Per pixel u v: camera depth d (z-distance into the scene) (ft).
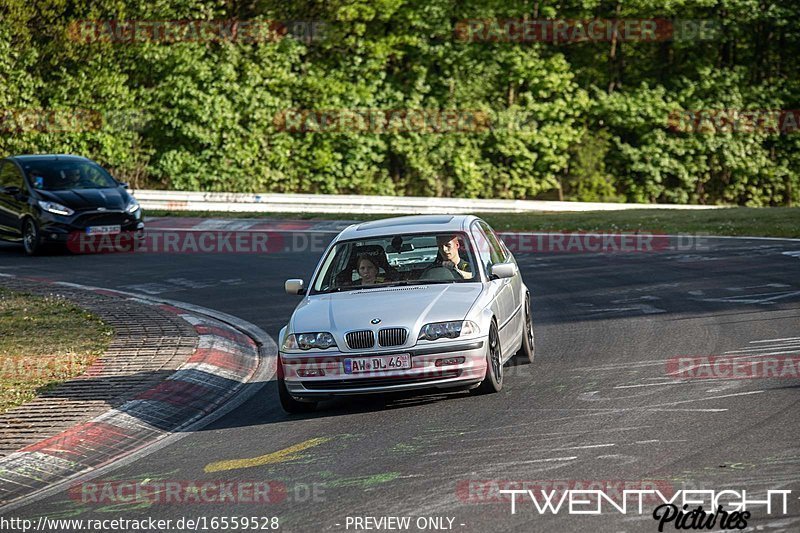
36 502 63.05
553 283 150.82
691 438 65.46
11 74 308.19
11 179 208.44
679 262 165.78
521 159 348.79
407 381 79.25
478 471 61.41
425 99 345.51
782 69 378.53
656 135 359.05
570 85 357.61
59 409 83.20
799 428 66.18
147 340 111.65
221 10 331.57
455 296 83.82
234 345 110.83
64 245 212.23
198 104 316.40
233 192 320.91
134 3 317.42
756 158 364.79
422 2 339.16
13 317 129.29
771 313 114.93
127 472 68.39
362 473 63.05
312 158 332.19
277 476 64.08
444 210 298.35
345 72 339.77
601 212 261.44
